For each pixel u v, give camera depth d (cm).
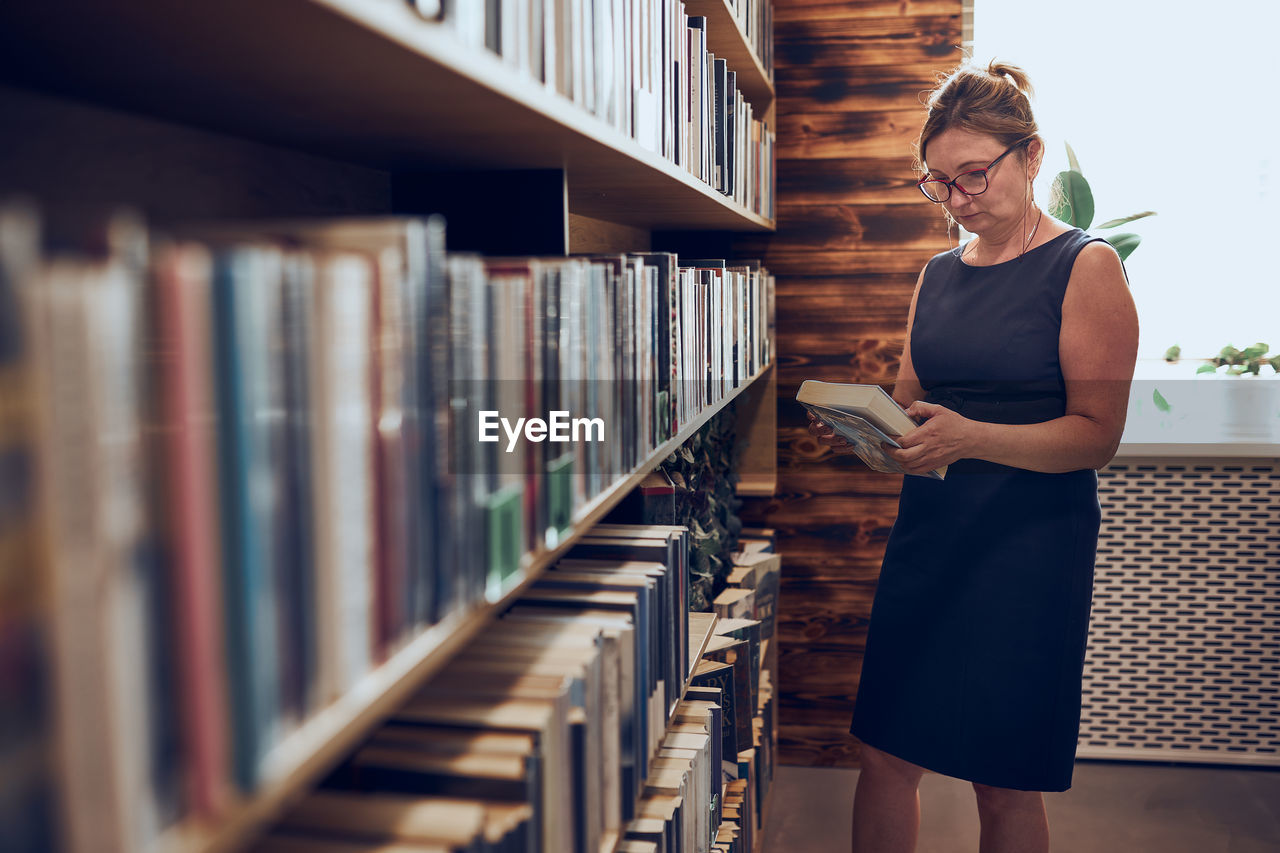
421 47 54
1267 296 304
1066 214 284
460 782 69
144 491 35
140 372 35
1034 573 161
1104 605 295
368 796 68
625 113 111
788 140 296
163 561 36
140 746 35
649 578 112
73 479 31
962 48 285
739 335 209
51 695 31
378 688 50
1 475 29
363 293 49
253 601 40
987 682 164
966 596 166
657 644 116
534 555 76
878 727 178
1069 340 157
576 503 87
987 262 173
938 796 271
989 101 158
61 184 64
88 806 32
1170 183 306
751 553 264
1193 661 291
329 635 46
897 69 288
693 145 158
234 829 38
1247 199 302
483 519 66
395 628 53
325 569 46
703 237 280
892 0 287
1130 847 245
